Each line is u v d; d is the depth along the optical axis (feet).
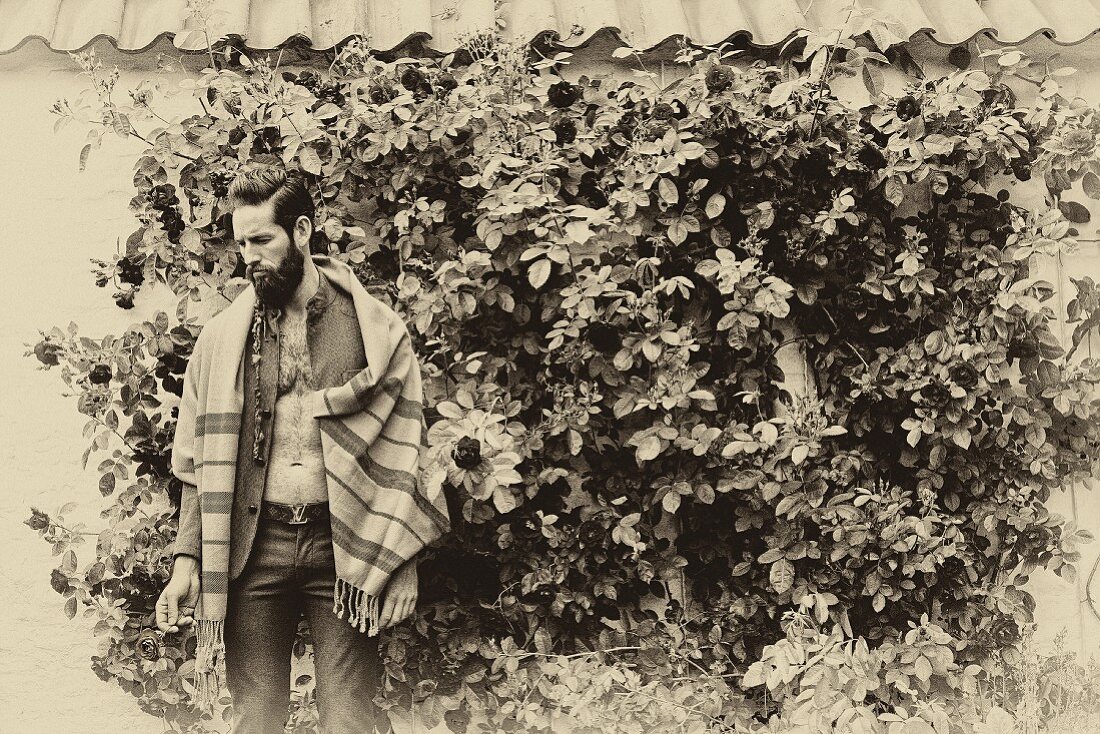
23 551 11.06
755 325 10.92
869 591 11.06
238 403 8.86
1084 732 11.37
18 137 11.39
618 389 11.12
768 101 11.16
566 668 10.55
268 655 8.96
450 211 11.18
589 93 11.38
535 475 10.79
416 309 10.75
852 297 11.37
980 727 10.00
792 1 12.10
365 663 9.07
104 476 10.85
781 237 11.30
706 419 11.19
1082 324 12.17
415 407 9.41
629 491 11.07
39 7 11.37
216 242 11.09
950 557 11.24
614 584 10.91
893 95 12.17
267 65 10.99
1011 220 11.62
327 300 9.17
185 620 8.86
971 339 11.55
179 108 11.51
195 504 9.05
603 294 10.98
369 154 10.78
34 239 11.28
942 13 12.35
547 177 10.82
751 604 11.04
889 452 11.52
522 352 11.14
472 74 10.93
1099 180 12.00
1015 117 12.23
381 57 11.51
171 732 10.81
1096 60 12.64
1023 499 11.52
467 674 10.71
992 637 11.39
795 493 10.97
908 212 11.97
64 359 10.90
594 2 11.79
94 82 10.93
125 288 11.19
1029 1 12.52
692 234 11.35
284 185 8.91
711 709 10.75
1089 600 12.10
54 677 10.98
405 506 9.07
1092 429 11.93
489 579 10.80
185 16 11.29
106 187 11.37
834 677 9.53
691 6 12.33
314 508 8.85
